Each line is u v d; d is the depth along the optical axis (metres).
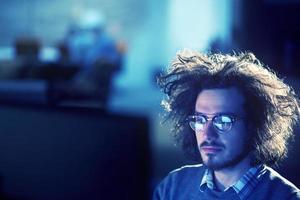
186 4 17.83
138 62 18.98
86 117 5.04
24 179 5.11
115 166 4.88
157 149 6.28
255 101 1.77
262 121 1.77
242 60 1.84
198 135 1.81
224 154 1.77
